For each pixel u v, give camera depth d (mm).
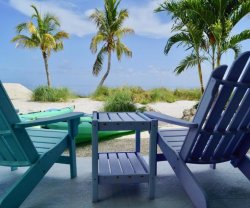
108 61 13898
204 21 6340
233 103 1606
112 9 13078
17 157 1722
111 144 3605
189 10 6242
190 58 7020
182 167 1777
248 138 1887
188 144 1711
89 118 3758
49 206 1728
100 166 2066
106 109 6949
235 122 1719
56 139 2150
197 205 1596
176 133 2379
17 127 1488
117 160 2248
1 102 1407
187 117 6180
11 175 2301
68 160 2209
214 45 6422
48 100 9969
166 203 1778
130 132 4191
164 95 11359
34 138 2189
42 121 1628
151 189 1843
